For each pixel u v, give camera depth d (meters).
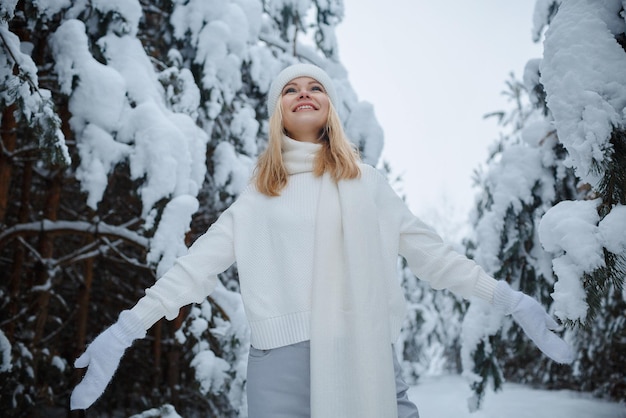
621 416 4.02
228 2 3.69
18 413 3.44
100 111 2.77
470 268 1.42
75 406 1.19
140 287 6.29
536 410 4.26
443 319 6.72
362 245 1.34
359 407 1.22
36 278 3.99
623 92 1.50
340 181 1.43
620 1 1.59
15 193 5.43
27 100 2.14
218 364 3.10
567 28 1.60
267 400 1.30
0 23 2.15
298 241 1.38
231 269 5.07
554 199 3.27
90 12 3.06
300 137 1.61
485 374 3.66
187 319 3.30
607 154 1.47
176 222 2.71
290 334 1.32
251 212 1.47
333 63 4.83
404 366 6.22
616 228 1.47
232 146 3.76
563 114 1.55
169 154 2.76
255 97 4.44
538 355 6.45
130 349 6.16
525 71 3.06
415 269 1.50
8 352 3.01
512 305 1.35
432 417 4.23
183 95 3.28
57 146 2.18
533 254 3.40
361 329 1.26
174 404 5.07
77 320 5.04
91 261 5.16
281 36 4.79
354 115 4.69
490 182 3.65
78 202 5.73
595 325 4.75
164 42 3.77
